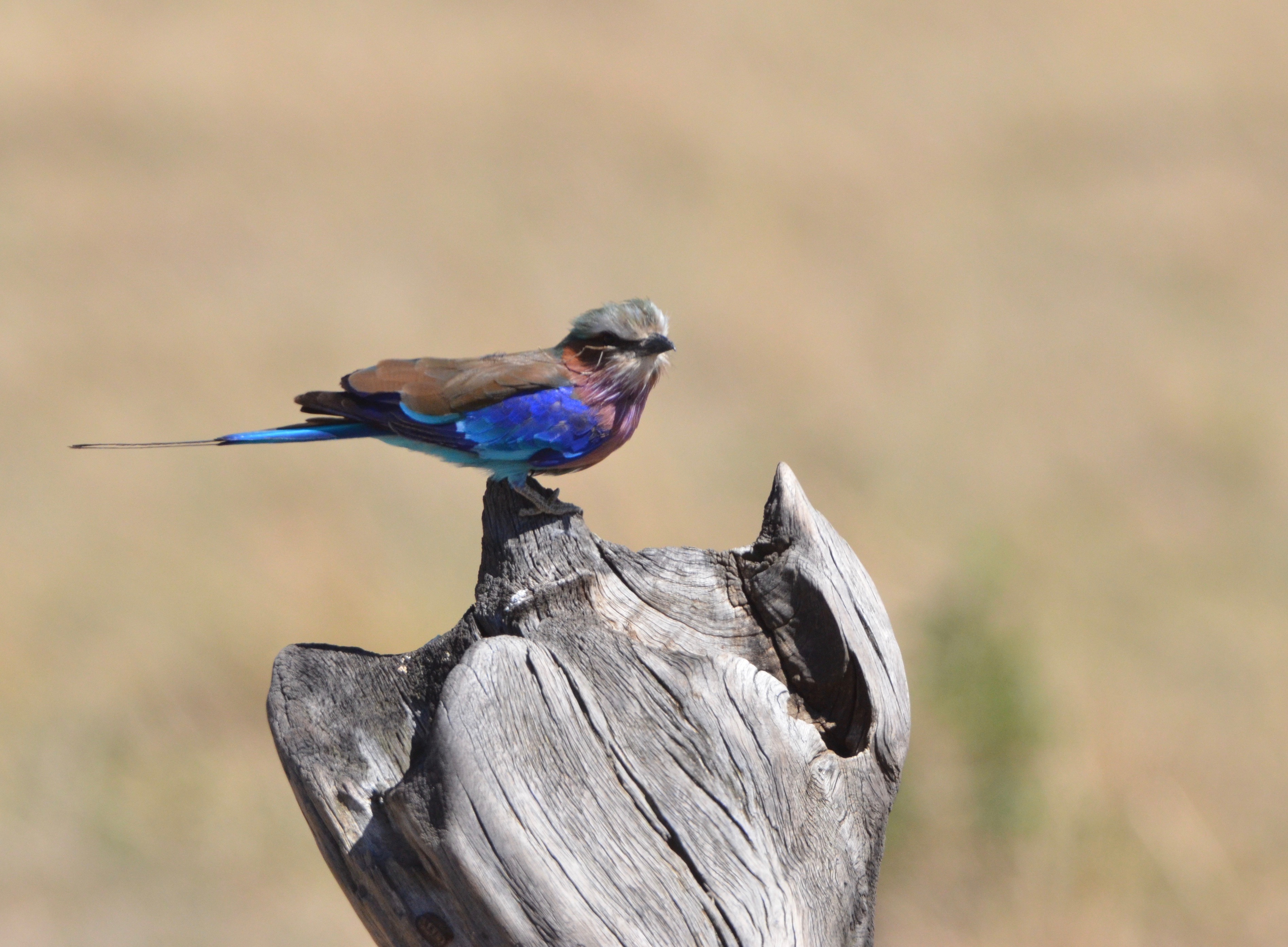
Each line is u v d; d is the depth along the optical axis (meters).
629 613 5.92
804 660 5.97
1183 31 45.03
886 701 5.92
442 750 5.01
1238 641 15.38
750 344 23.55
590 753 5.19
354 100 35.62
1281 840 12.38
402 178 31.78
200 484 18.31
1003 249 28.38
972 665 12.20
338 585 15.48
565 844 4.98
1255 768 13.19
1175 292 26.44
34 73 35.69
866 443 20.42
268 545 16.47
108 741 13.74
